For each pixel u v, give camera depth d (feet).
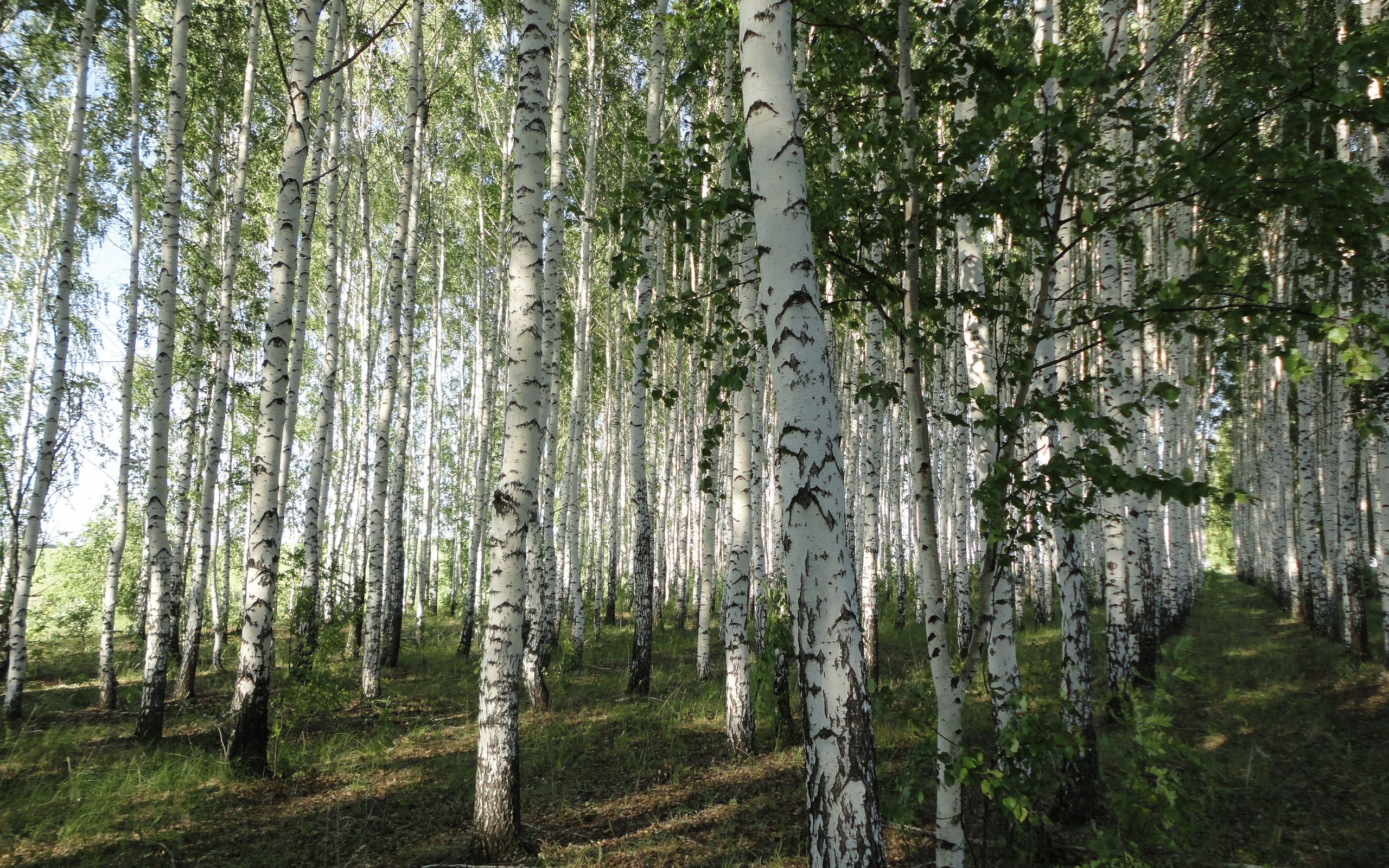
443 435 101.86
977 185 12.98
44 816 20.81
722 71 28.37
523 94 19.63
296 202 25.20
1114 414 39.63
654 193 13.93
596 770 24.91
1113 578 28.86
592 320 72.95
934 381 51.93
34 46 40.65
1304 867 17.33
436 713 34.19
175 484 54.29
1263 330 9.78
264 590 24.56
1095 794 19.04
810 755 8.93
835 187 13.26
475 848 17.89
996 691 12.05
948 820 11.07
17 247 54.70
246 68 44.52
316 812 21.33
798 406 9.16
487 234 69.82
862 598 40.14
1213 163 10.88
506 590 18.51
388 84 59.77
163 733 30.30
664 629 65.46
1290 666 38.73
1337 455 55.11
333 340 43.16
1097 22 40.16
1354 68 9.66
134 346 40.91
